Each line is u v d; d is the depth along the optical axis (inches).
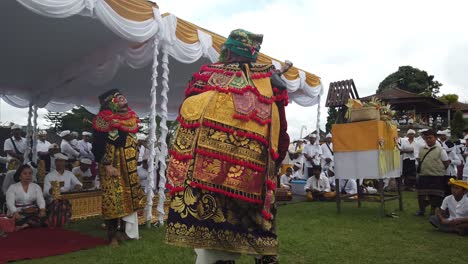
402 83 1514.5
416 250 175.5
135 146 202.1
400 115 896.9
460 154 406.9
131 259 157.6
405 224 241.6
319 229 222.8
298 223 243.4
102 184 192.2
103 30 269.9
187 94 83.2
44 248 180.2
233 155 76.4
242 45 84.0
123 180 195.3
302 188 433.4
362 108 269.7
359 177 267.7
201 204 75.3
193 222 74.7
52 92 412.8
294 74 387.2
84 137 434.9
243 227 77.7
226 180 75.8
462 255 167.3
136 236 199.0
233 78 80.2
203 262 77.0
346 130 274.1
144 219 237.5
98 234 218.2
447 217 224.7
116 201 189.6
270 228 81.0
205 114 77.6
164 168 240.7
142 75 394.9
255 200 77.5
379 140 261.3
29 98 442.9
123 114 197.8
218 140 76.6
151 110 237.3
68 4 187.8
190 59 261.6
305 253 168.2
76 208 264.2
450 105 971.9
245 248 76.6
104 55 303.0
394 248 178.7
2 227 214.2
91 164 354.0
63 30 271.4
